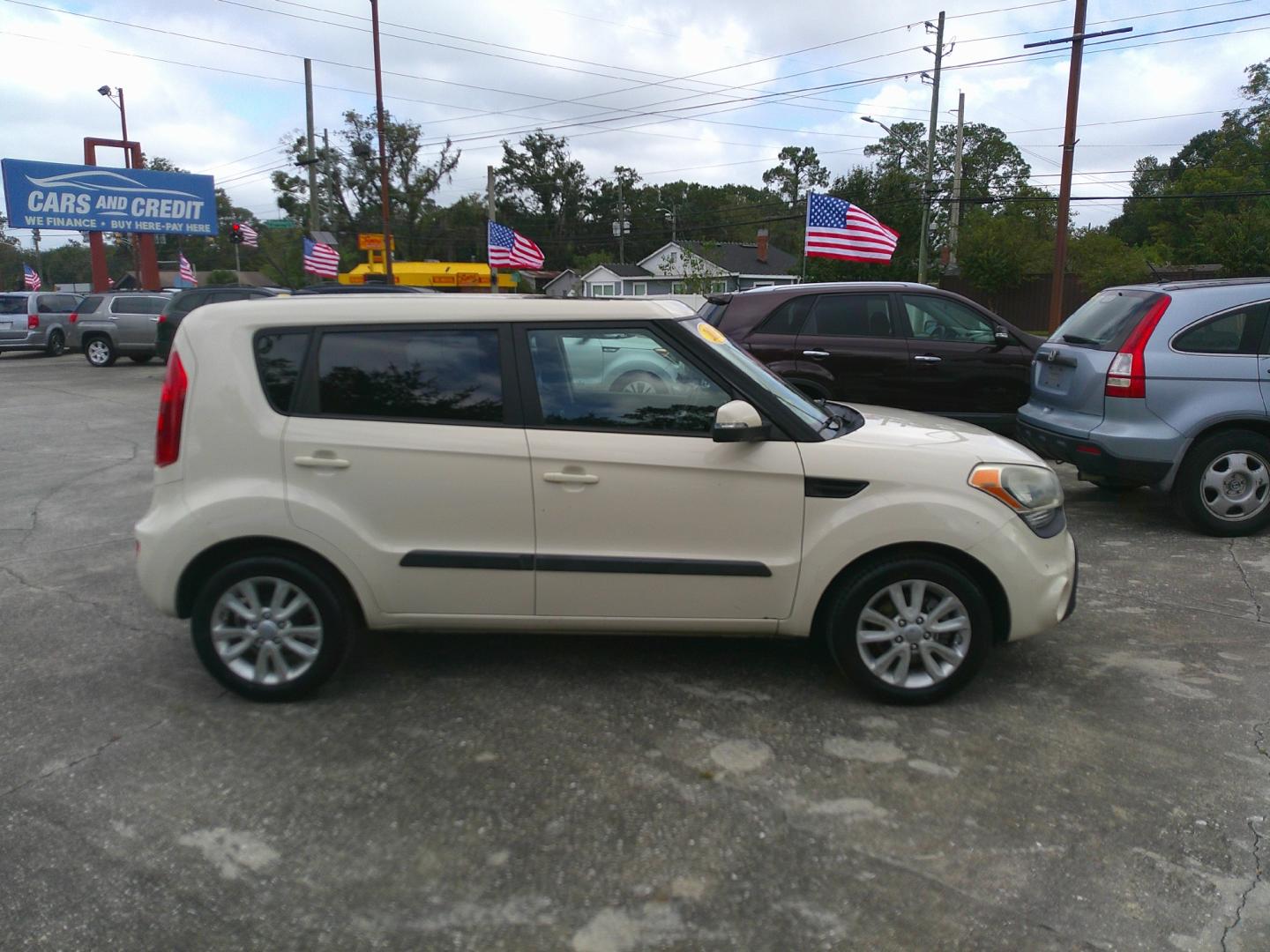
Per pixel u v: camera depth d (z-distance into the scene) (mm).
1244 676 4242
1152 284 6711
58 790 3373
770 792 3324
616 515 3857
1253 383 6211
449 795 3318
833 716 3883
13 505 7719
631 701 4020
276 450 3822
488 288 30375
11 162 28328
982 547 3838
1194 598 5254
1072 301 30844
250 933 2656
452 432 3844
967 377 8602
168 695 4113
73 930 2666
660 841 3053
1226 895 2783
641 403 3908
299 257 47906
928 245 34656
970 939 2611
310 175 33969
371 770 3488
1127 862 2934
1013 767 3484
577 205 82625
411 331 3898
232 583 3904
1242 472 6316
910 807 3230
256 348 3875
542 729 3781
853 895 2791
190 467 3855
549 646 4605
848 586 3885
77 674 4336
